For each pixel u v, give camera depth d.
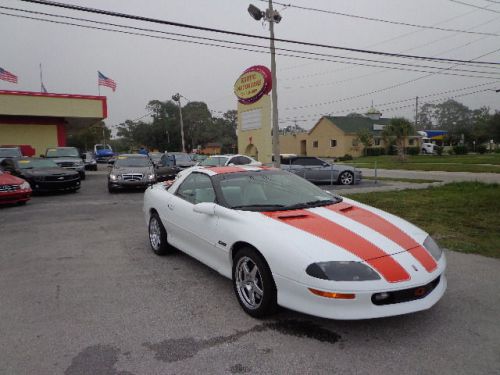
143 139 75.69
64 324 3.59
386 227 3.76
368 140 44.91
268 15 15.37
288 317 3.66
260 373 2.79
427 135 64.12
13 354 3.09
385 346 3.12
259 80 18.64
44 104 24.86
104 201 11.87
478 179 17.11
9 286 4.57
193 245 4.78
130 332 3.42
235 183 4.62
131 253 5.94
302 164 16.38
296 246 3.31
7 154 18.08
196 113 72.56
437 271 3.33
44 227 7.96
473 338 3.22
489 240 6.23
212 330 3.44
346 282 3.04
